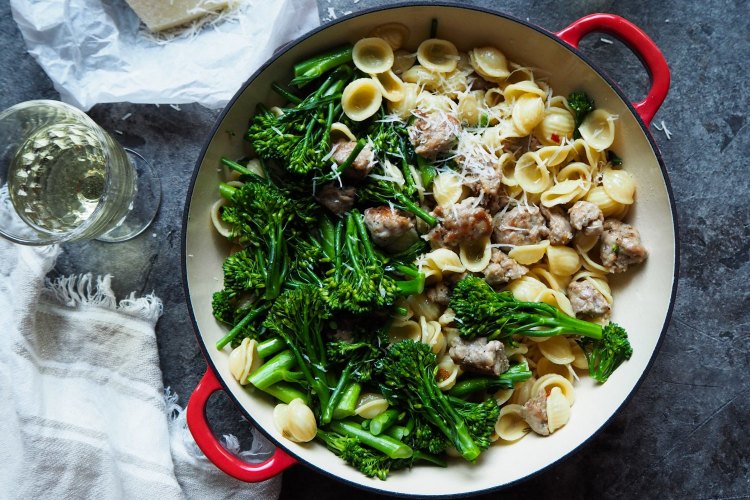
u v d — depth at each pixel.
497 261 0.63
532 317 0.61
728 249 0.69
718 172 0.69
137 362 0.67
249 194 0.61
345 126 0.63
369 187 0.62
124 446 0.66
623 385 0.61
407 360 0.59
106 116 0.69
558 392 0.62
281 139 0.61
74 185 0.67
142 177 0.69
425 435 0.60
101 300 0.67
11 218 0.67
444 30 0.63
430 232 0.62
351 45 0.63
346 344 0.61
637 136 0.62
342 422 0.62
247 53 0.68
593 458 0.68
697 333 0.69
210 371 0.60
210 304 0.63
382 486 0.60
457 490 0.60
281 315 0.60
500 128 0.64
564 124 0.63
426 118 0.62
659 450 0.68
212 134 0.60
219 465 0.60
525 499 0.68
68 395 0.66
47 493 0.64
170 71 0.68
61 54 0.67
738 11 0.69
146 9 0.66
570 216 0.63
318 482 0.68
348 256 0.62
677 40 0.69
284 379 0.61
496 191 0.62
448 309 0.63
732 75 0.69
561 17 0.69
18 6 0.66
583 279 0.65
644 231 0.63
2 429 0.65
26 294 0.65
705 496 0.68
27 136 0.66
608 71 0.69
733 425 0.69
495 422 0.61
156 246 0.69
